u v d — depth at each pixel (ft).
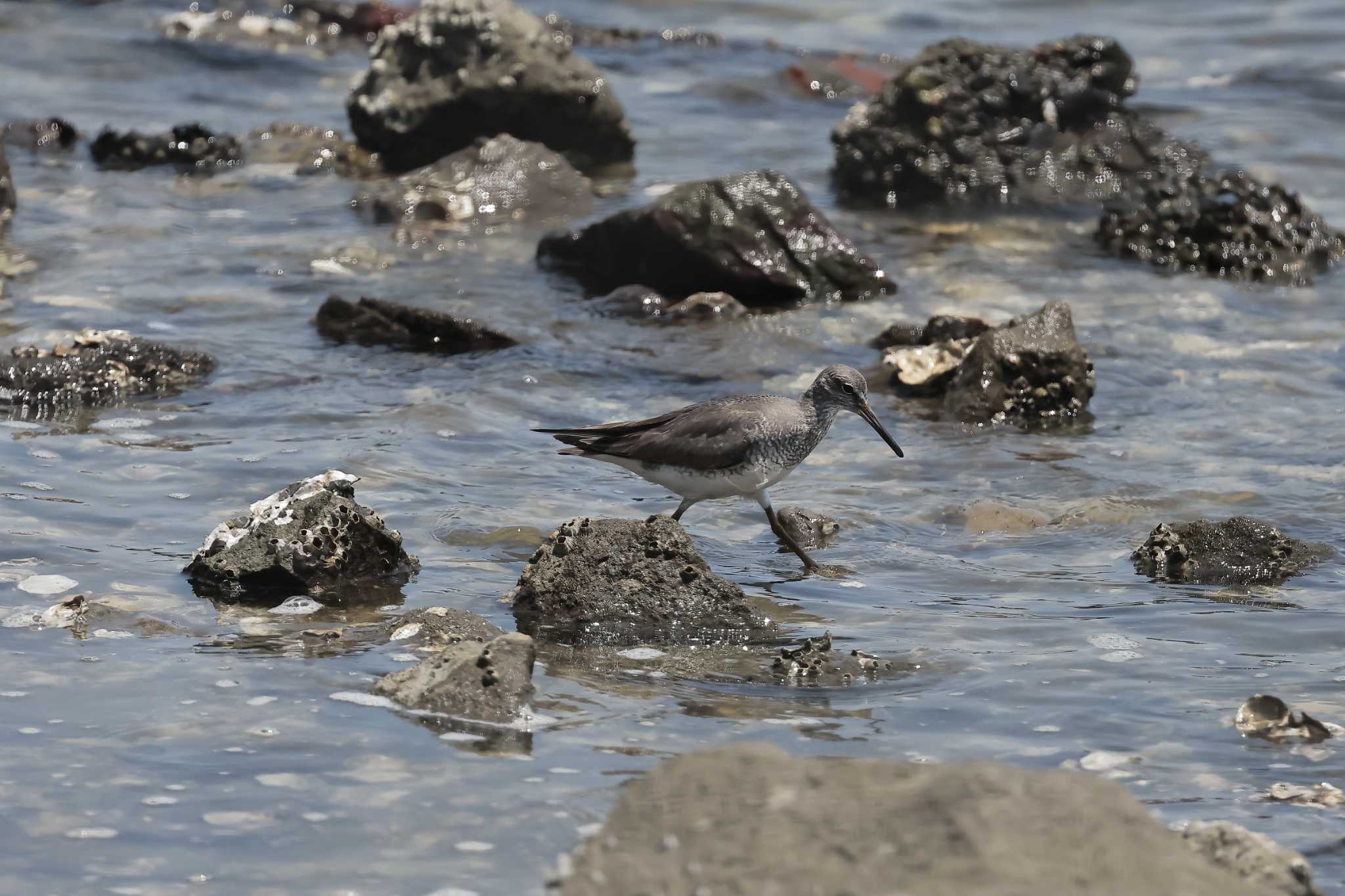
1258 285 71.41
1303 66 109.70
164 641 34.01
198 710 30.53
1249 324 65.26
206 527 41.19
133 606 35.73
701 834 20.20
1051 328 56.13
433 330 60.03
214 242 72.90
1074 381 55.06
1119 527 44.11
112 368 53.06
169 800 27.07
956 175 85.15
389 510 43.42
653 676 33.19
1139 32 121.29
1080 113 88.38
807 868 19.19
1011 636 35.94
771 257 68.18
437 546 41.14
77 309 61.46
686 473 41.68
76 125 92.53
